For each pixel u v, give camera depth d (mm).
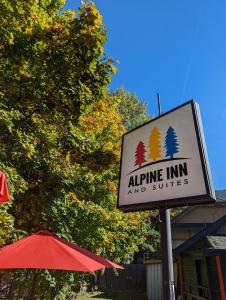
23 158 7914
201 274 12203
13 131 7000
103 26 7016
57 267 4117
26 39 7117
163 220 6145
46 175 8578
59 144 8469
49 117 7645
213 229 12172
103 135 13594
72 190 10719
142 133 7289
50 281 8719
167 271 5754
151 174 6602
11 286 9609
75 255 4633
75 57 6980
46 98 7398
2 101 6672
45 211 8945
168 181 6184
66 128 8031
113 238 14500
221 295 9469
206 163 5754
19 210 8648
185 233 19266
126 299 20859
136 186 6797
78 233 11180
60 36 6953
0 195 4191
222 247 10305
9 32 6645
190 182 5793
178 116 6605
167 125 6766
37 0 7496
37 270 7168
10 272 9039
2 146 6949
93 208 11117
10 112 6355
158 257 21703
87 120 11898
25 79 7281
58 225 9492
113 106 14641
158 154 6656
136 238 18391
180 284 14359
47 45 6992
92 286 24906
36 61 7238
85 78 7266
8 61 7305
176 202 5879
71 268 4191
